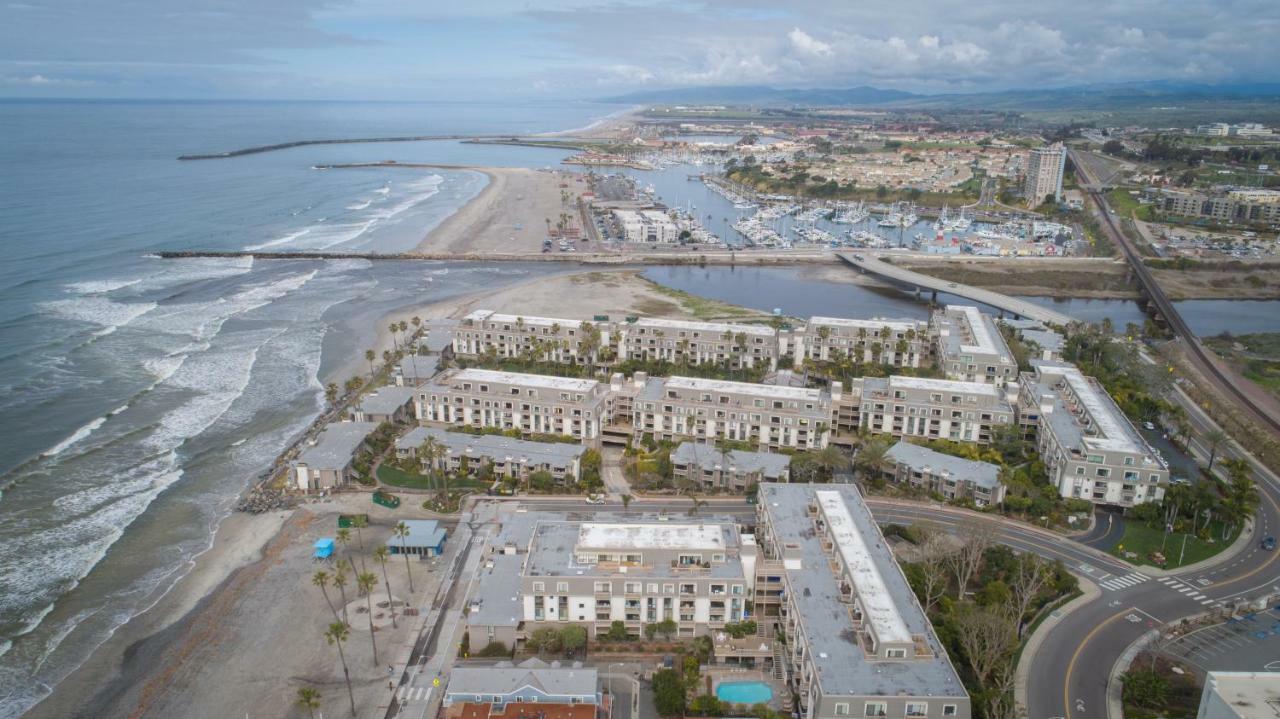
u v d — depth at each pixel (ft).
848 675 354.74
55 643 440.45
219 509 586.45
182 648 436.35
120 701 398.42
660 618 440.04
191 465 650.02
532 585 431.84
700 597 434.30
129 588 490.90
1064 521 567.18
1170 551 531.50
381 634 446.60
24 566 508.94
